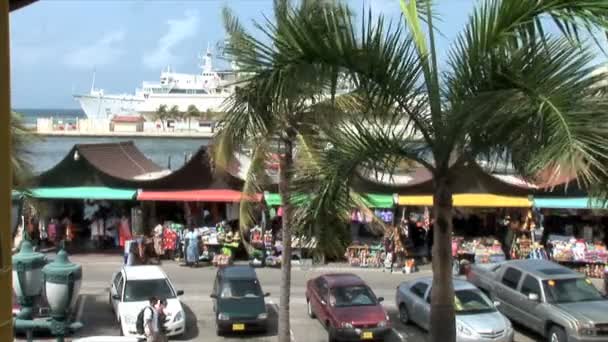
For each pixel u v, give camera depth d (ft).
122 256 98.78
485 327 57.82
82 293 80.33
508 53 23.85
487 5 24.25
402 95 26.11
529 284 63.10
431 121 26.99
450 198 27.68
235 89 26.48
